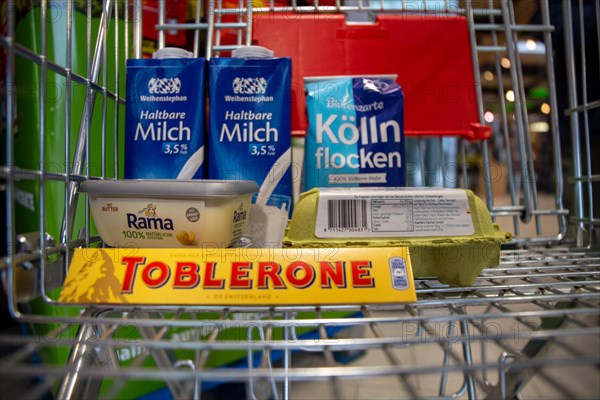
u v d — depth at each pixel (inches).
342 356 34.8
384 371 11.5
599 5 28.1
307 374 11.3
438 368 11.5
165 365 20.4
